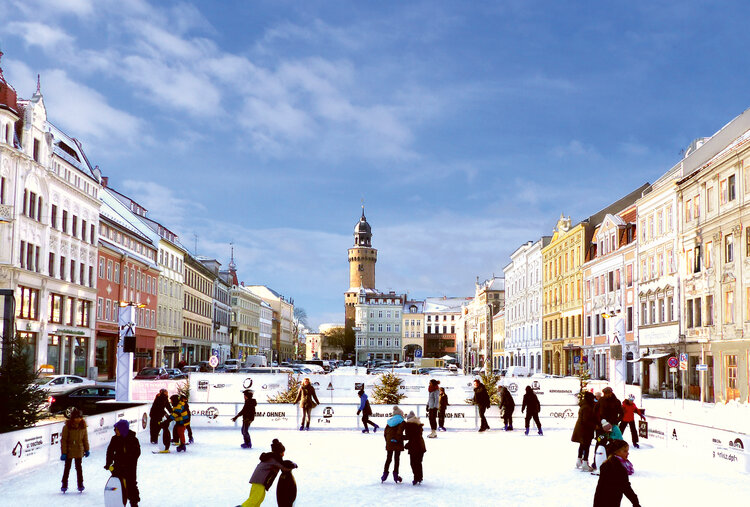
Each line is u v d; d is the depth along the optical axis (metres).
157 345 83.31
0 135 49.56
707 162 50.38
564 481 18.25
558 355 83.75
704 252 50.12
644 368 60.44
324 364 119.38
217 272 119.94
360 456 22.86
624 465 11.45
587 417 19.97
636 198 73.94
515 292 107.75
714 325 48.41
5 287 49.16
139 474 18.97
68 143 63.59
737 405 42.91
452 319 198.50
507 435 29.70
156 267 82.06
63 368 58.00
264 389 39.62
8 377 22.73
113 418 25.88
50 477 18.45
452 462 21.70
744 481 18.44
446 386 45.34
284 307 199.88
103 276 66.94
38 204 54.41
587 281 74.38
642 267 61.06
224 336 126.75
